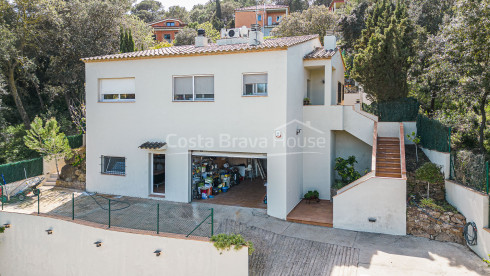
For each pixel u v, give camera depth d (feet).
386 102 54.80
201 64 44.91
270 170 42.16
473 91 45.06
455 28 47.42
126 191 50.01
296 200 46.55
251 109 42.65
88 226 37.06
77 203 46.37
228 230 37.42
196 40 57.26
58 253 39.32
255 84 42.91
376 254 32.58
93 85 51.21
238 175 59.16
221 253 31.07
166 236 33.42
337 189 47.83
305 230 38.37
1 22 83.05
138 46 106.83
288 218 41.11
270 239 36.04
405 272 29.27
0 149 76.18
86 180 52.65
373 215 37.78
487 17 43.55
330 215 42.01
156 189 51.06
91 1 94.68
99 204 44.57
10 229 42.42
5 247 42.93
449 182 39.60
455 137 54.03
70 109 85.71
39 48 87.71
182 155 46.62
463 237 34.76
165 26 217.77
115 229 35.78
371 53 53.62
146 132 48.44
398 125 51.57
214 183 52.01
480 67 44.27
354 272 29.45
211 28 183.01
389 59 52.44
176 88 46.88
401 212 36.86
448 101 59.00
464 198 35.22
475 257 31.86
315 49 57.00
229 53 43.09
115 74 49.73
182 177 46.80
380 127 52.29
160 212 42.32
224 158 61.26
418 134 52.80
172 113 46.83
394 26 53.36
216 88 44.27
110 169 51.47
